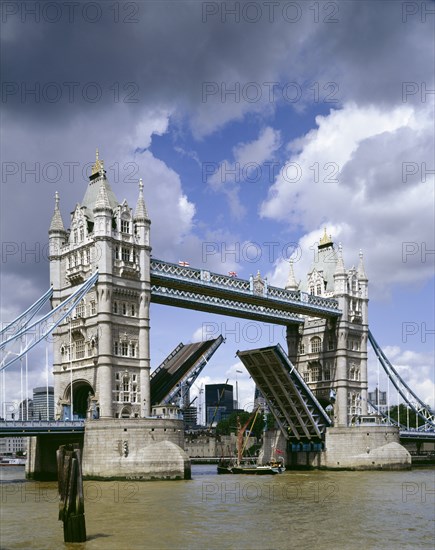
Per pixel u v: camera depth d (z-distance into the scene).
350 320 144.88
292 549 48.06
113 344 104.56
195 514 62.91
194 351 117.69
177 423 102.38
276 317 139.50
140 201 112.25
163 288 113.56
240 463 140.38
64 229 115.75
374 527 56.72
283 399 129.25
